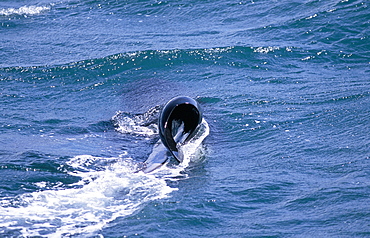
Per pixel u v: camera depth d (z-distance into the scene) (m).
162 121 37.19
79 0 86.50
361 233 27.61
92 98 52.91
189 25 73.62
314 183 33.47
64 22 76.62
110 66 59.94
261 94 50.84
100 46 66.19
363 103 46.56
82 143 42.16
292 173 35.22
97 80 57.09
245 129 43.56
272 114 46.00
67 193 32.94
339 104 46.94
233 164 37.50
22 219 29.56
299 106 47.25
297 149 39.03
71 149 40.75
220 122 45.22
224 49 62.69
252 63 59.59
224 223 29.36
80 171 36.62
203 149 40.44
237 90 52.41
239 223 29.30
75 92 54.31
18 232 28.19
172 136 37.72
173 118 37.62
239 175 35.41
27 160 38.25
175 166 37.41
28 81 56.56
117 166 37.59
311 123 43.56
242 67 58.84
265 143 40.75
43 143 41.88
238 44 64.25
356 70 56.53
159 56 61.59
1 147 40.72
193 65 59.88
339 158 36.88
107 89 55.00
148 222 29.45
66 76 57.88
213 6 80.00
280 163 36.97
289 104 47.88
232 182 34.31
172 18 76.75
